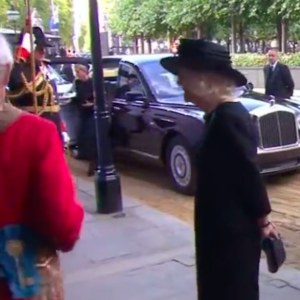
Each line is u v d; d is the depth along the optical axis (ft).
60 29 148.66
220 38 112.47
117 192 22.91
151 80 29.68
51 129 7.24
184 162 26.48
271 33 105.29
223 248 9.43
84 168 33.27
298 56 91.09
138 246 18.85
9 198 7.10
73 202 7.13
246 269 9.49
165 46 160.04
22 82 19.74
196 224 9.79
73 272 16.72
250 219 9.50
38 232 7.17
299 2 90.02
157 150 28.27
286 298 14.49
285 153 26.40
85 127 30.68
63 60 46.68
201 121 25.38
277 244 9.73
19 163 7.04
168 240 19.38
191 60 9.59
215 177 9.37
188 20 108.37
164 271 16.62
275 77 36.55
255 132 9.85
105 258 17.81
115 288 15.58
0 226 7.14
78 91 31.22
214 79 9.58
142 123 29.07
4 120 7.07
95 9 22.16
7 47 7.11
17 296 7.26
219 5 101.71
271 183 28.04
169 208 24.52
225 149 9.27
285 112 26.45
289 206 24.12
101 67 22.59
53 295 7.49
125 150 30.94
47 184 6.96
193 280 15.88
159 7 123.44
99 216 22.45
